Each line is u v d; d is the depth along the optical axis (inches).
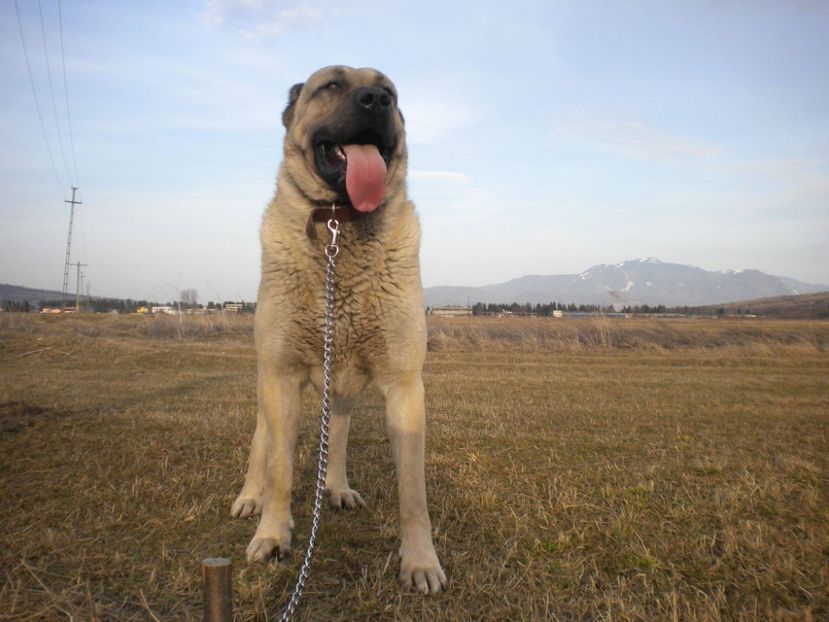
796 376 207.8
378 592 47.5
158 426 104.0
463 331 341.4
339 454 69.6
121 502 66.1
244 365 219.5
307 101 63.6
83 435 96.0
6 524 59.6
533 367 228.1
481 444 96.4
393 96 67.1
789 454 92.1
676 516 63.7
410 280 57.1
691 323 577.6
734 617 44.7
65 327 341.4
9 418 106.7
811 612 45.2
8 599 45.8
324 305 55.9
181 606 45.9
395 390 56.8
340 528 61.3
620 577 51.0
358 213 56.1
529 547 56.6
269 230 59.0
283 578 49.9
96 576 49.9
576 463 85.7
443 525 61.8
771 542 57.1
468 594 47.8
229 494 70.3
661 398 151.4
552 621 44.0
